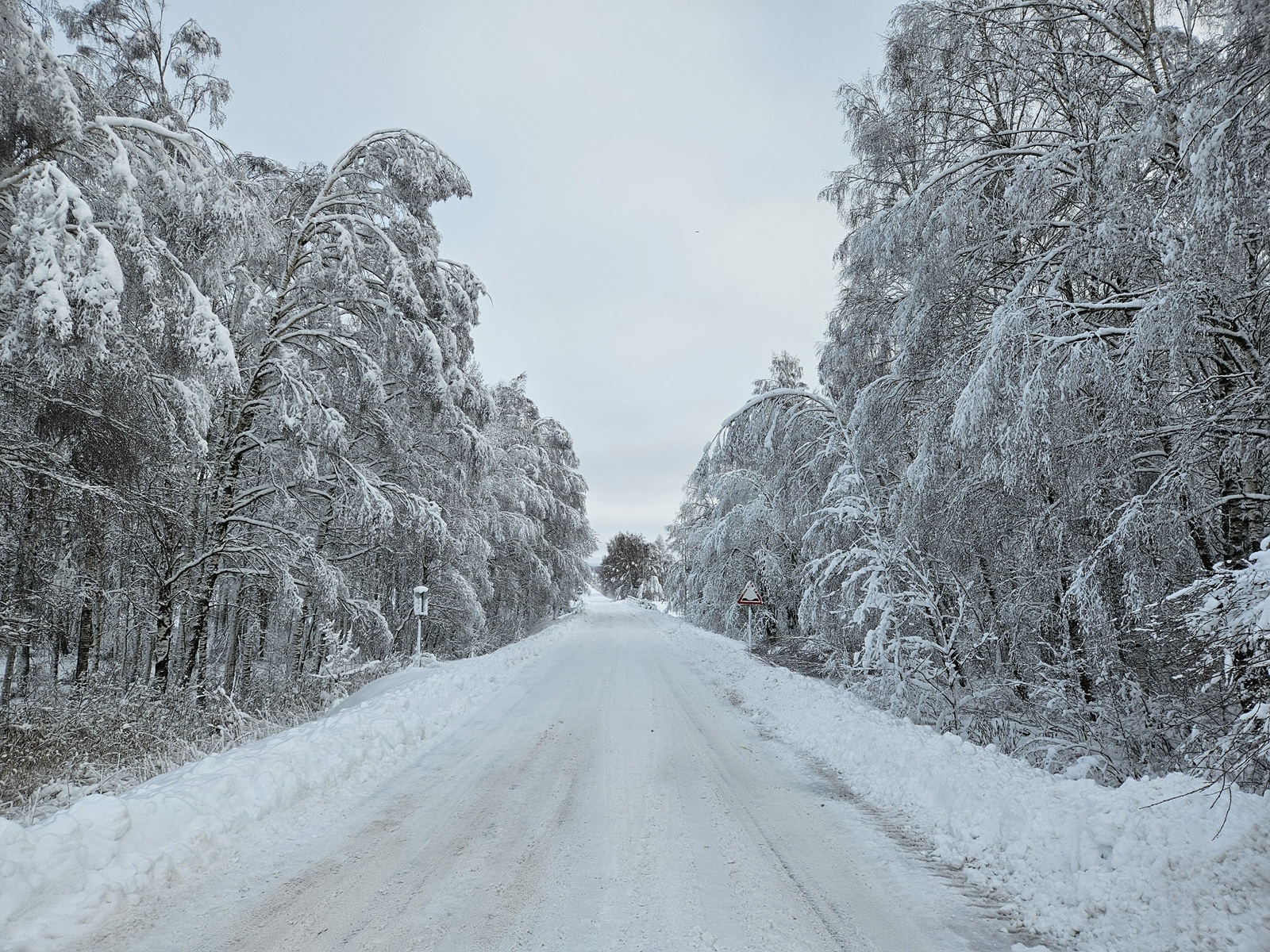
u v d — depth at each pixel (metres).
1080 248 7.88
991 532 9.94
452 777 6.81
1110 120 8.47
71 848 3.97
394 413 16.64
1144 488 8.44
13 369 7.14
